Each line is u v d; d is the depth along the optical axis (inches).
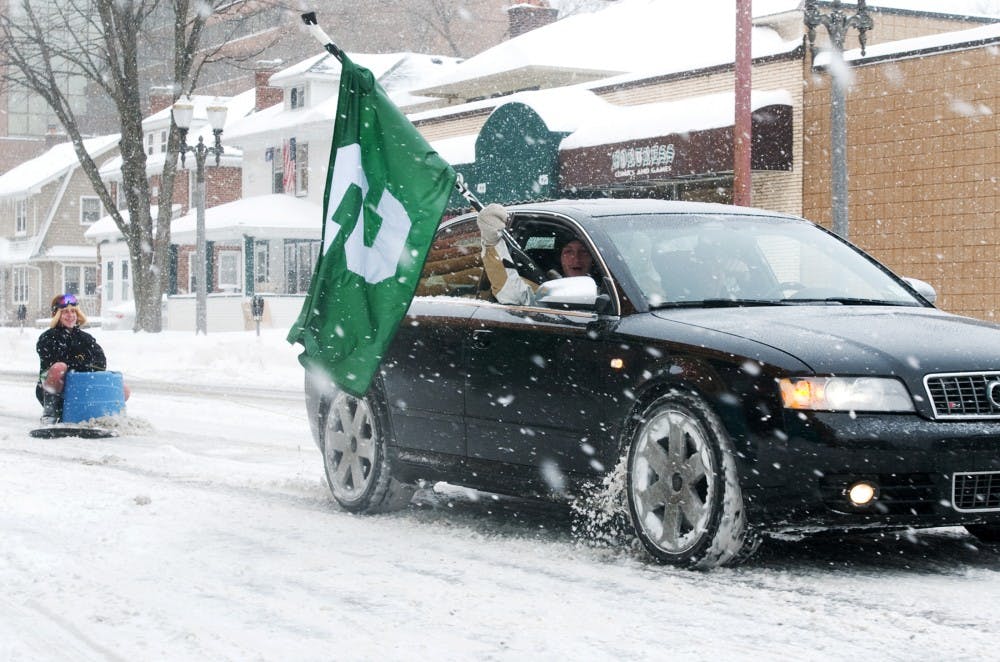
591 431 274.1
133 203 1653.5
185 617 220.8
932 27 1285.7
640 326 269.1
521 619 216.5
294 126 2062.0
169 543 287.4
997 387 245.0
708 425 248.1
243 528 306.8
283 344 1095.6
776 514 242.2
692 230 301.9
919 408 241.1
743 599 228.7
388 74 2129.7
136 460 438.3
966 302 941.8
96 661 195.9
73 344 542.9
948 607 222.1
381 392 324.2
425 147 307.9
